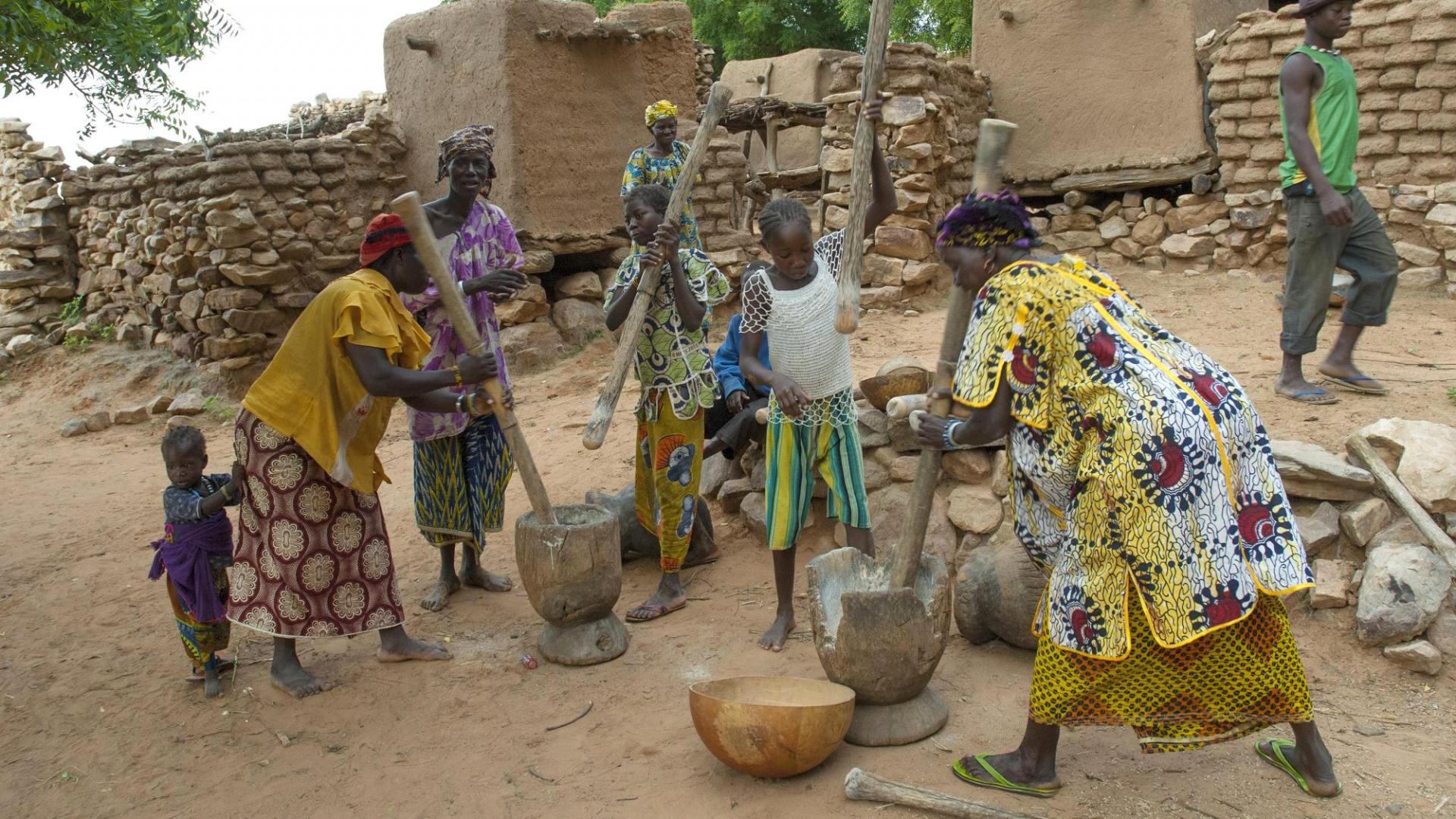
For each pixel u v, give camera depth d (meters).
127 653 4.59
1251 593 2.69
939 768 3.24
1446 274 7.50
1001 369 2.87
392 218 3.77
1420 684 3.54
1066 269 2.91
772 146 11.65
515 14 8.70
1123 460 2.70
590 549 4.04
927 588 3.54
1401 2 7.58
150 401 9.31
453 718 3.80
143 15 7.57
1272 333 6.73
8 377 10.40
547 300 9.27
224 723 3.89
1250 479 2.78
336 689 4.07
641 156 6.11
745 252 9.09
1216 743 2.96
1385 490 4.02
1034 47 9.81
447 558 4.86
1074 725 2.97
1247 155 8.47
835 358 3.96
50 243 11.02
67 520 6.59
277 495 3.84
